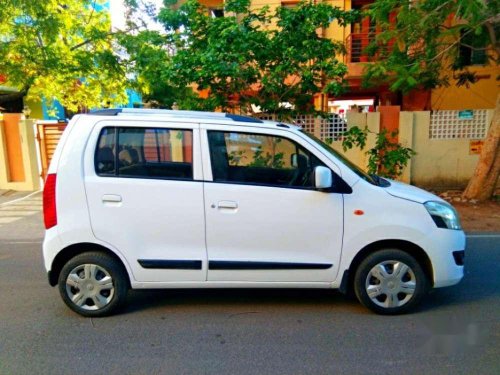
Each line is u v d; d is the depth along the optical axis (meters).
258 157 3.35
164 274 3.31
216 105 6.93
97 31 10.63
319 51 6.43
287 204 3.24
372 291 3.32
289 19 6.41
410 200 3.28
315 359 2.69
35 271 4.51
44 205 3.27
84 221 3.22
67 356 2.75
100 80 11.66
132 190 3.22
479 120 9.12
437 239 3.26
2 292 3.90
